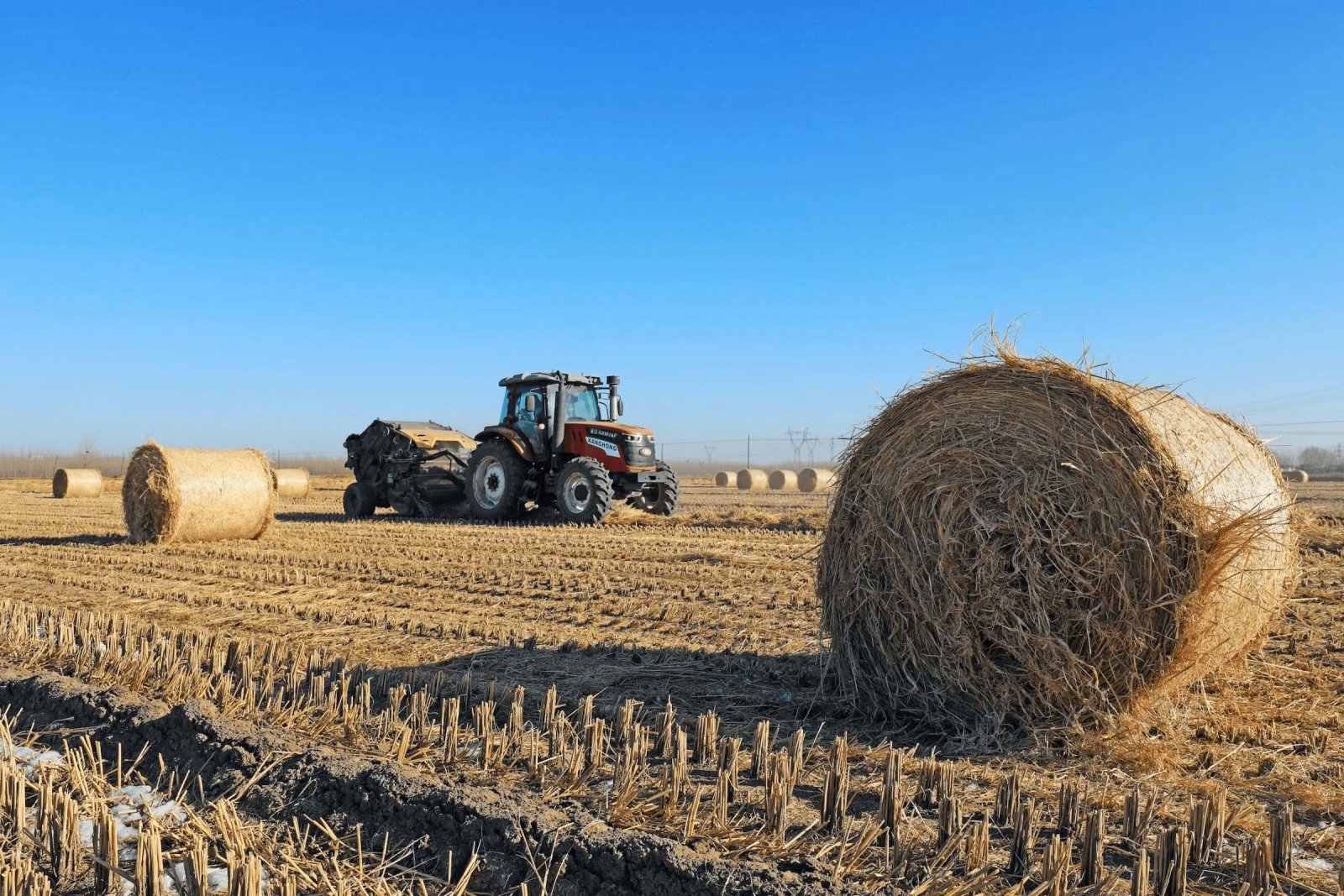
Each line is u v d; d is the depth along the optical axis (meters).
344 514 18.66
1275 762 4.04
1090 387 4.41
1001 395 4.65
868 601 4.93
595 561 10.38
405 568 9.92
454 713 4.17
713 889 2.87
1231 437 4.95
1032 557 4.40
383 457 17.56
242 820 3.58
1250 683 5.27
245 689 4.87
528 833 3.24
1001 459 4.53
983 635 4.53
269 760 3.96
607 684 5.41
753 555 10.77
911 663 4.80
